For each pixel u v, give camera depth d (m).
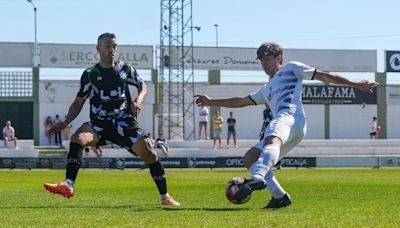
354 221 9.96
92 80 13.12
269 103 12.12
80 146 12.94
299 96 11.84
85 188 21.66
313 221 9.93
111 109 13.23
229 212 11.73
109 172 40.50
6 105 73.06
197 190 19.84
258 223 9.66
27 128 73.38
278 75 12.00
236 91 76.12
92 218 10.66
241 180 10.74
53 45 73.69
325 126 76.62
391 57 78.12
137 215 11.18
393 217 10.58
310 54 78.75
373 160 49.53
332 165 48.97
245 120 74.69
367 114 77.38
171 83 71.56
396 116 78.06
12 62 72.94
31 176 34.91
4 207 13.34
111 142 13.51
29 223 10.01
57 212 11.93
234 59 76.25
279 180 27.34
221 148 56.72
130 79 13.34
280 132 11.27
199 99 12.85
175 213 11.57
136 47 74.25
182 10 70.94
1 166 46.25
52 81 72.81
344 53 79.00
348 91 76.75
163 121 68.62
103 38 13.03
